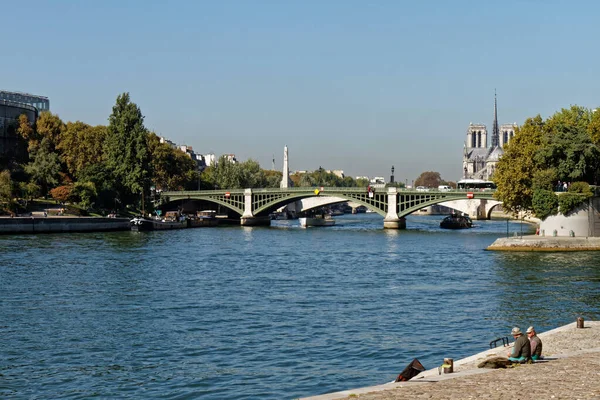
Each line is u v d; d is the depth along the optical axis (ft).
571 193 447.42
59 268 342.64
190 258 402.72
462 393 101.91
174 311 239.71
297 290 284.20
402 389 105.91
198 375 166.81
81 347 191.62
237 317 229.25
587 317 221.46
